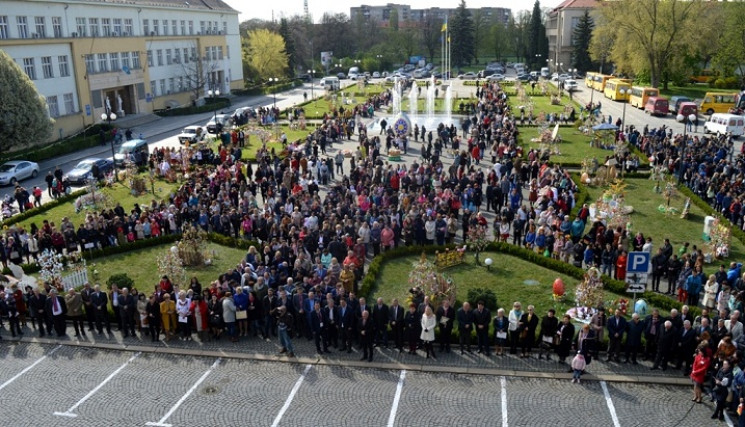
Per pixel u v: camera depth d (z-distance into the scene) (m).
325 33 144.88
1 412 14.54
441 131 46.59
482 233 23.69
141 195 35.31
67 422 14.09
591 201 31.92
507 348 17.33
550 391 15.18
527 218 25.95
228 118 63.22
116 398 15.12
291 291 18.45
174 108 72.88
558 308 19.73
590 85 90.75
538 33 133.75
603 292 19.97
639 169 39.31
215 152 47.47
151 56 71.88
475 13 173.75
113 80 63.34
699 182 31.75
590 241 22.88
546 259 23.08
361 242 22.84
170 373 16.38
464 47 136.12
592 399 14.79
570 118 58.56
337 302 17.67
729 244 24.12
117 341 18.30
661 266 21.17
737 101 62.88
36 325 19.48
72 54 57.19
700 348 14.52
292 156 38.72
